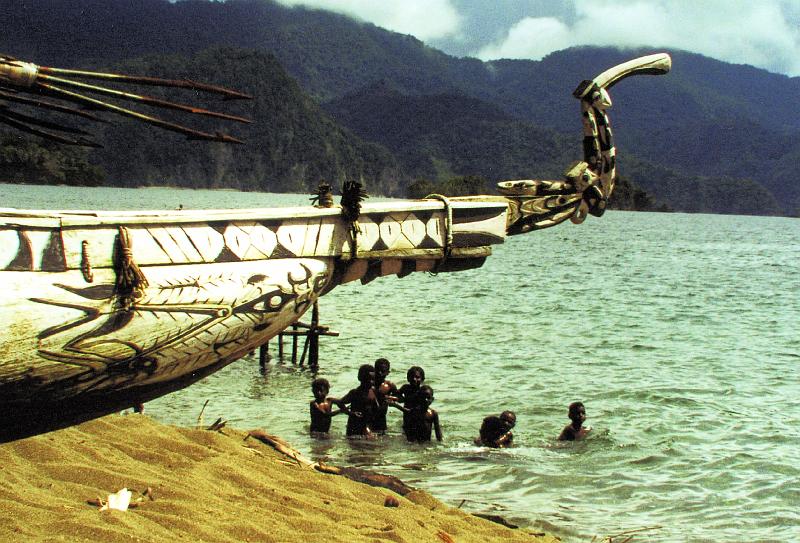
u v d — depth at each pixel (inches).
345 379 624.1
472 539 271.9
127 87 6737.2
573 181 222.5
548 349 771.4
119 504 240.4
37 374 172.9
